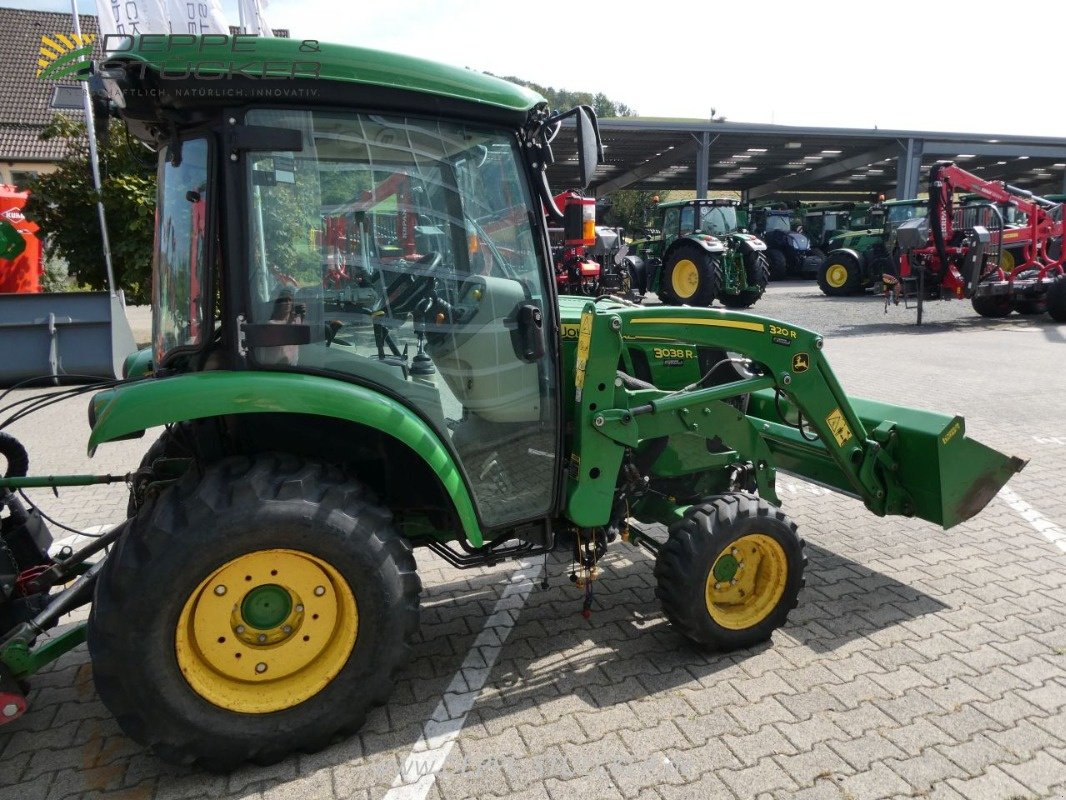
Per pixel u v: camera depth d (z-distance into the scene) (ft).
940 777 8.07
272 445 9.23
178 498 7.79
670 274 53.52
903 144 84.07
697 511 10.30
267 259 8.14
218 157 7.91
